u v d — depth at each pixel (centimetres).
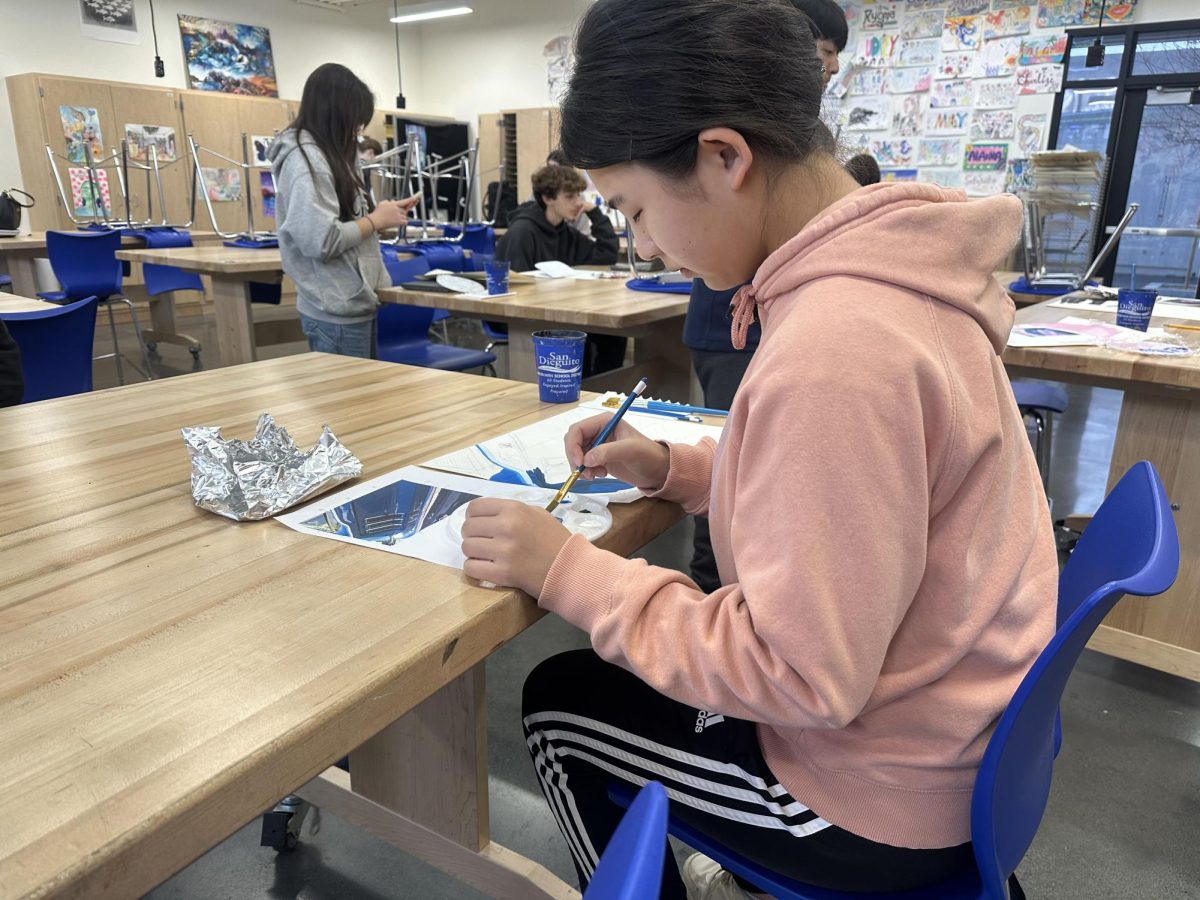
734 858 78
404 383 141
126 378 473
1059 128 586
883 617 57
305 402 127
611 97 64
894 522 56
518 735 169
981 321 63
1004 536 65
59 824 42
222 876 134
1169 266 564
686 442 108
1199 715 179
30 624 62
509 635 68
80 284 429
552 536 71
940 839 68
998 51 616
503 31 927
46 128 665
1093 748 167
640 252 74
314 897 130
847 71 679
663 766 81
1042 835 144
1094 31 557
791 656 56
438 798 122
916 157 667
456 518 83
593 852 89
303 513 84
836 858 70
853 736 68
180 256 362
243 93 831
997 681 67
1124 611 191
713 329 181
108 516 83
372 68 952
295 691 54
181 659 57
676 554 248
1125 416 182
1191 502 178
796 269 64
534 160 904
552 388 128
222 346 371
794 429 56
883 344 56
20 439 106
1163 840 143
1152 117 549
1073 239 355
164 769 46
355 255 274
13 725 50
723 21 62
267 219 816
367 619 63
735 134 62
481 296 268
